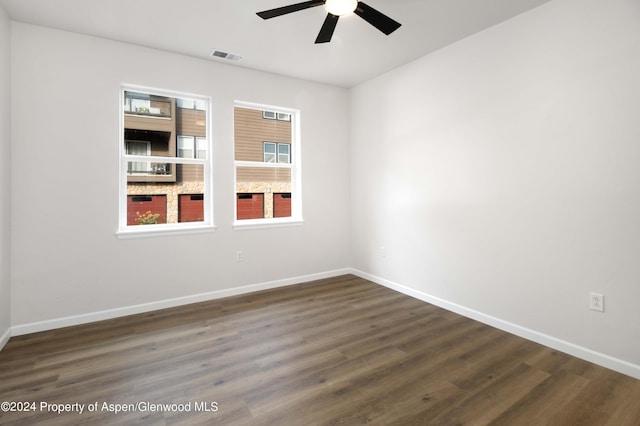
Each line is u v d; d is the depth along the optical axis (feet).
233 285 12.25
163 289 10.89
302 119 13.73
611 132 7.01
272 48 10.60
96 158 9.78
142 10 8.34
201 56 11.19
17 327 8.87
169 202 11.36
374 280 13.93
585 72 7.37
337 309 10.83
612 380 6.72
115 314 10.12
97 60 9.75
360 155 14.39
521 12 8.48
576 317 7.67
